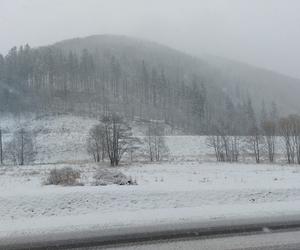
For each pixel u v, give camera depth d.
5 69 163.62
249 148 77.88
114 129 65.06
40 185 20.55
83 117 125.94
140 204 12.82
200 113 152.75
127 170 44.03
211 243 8.41
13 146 78.19
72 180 20.86
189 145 86.75
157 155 73.44
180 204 13.09
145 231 9.34
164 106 161.75
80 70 171.12
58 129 109.56
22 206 11.94
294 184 17.73
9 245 8.26
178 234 9.10
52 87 158.25
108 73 182.62
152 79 174.00
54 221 10.42
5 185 23.39
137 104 160.38
